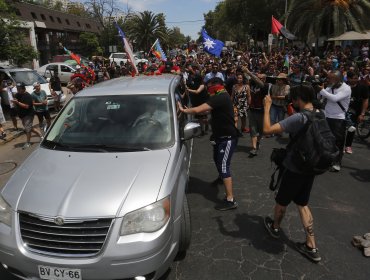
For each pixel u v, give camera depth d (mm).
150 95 4195
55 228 2707
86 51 41781
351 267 3414
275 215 3787
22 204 2869
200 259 3570
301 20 24453
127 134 3754
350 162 6535
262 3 43875
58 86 13250
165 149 3537
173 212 2982
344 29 22609
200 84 9062
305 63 16594
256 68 18812
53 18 43500
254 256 3609
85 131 3859
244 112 8586
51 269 2672
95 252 2664
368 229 4121
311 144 3170
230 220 4371
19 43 13953
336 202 4840
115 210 2719
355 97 7195
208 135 8781
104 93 4309
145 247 2664
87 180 3021
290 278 3262
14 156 7730
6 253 2791
